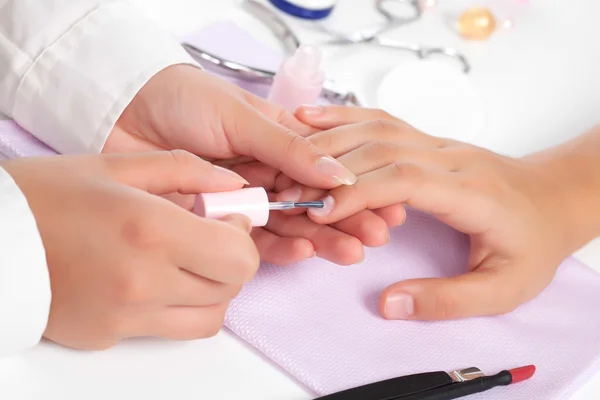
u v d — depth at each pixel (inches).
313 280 20.1
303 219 20.2
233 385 18.4
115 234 17.4
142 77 20.7
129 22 21.4
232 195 18.5
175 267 17.5
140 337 18.6
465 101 24.6
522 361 19.8
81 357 18.1
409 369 19.1
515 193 21.2
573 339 20.4
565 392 19.3
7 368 17.7
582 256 22.3
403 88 24.5
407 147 21.1
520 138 24.5
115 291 17.4
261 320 19.2
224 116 20.3
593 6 28.9
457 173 20.9
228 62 23.6
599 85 26.4
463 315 20.2
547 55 27.0
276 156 20.0
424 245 21.4
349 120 22.0
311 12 25.9
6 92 21.0
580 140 23.9
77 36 21.0
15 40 20.9
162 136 21.0
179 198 19.7
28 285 17.1
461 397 18.8
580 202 22.1
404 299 19.9
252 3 25.9
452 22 27.3
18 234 17.1
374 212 20.2
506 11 28.0
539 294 21.1
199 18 25.3
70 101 20.7
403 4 27.4
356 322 19.7
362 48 25.7
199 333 18.4
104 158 18.5
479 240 20.9
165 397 17.9
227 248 17.5
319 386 18.5
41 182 17.8
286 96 23.1
